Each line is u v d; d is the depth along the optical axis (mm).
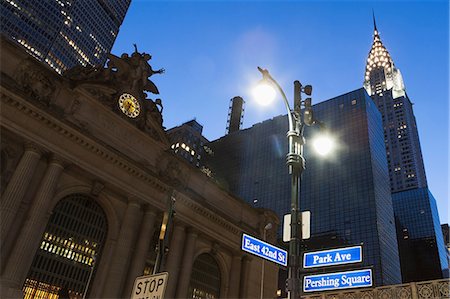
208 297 45094
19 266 29234
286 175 167125
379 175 152375
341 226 142125
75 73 39500
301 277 15922
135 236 38375
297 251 14844
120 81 42469
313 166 164000
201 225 44594
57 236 34562
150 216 39531
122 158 38625
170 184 42062
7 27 130750
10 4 134500
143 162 41531
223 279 47188
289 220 15805
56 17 148500
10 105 32531
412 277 179375
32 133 33031
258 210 54781
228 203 51031
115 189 38219
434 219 191500
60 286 33562
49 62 140625
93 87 39594
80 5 162250
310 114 18344
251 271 49094
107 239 37531
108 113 39969
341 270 15055
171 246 41406
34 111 33438
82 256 35812
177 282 40594
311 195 156750
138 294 12484
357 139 158125
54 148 34094
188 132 177500
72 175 35969
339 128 165375
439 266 176625
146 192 40031
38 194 32094
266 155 182000
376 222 135500
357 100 168125
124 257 36375
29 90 34531
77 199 36875
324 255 15445
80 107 37906
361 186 146125
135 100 42906
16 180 31016
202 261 46125
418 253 184625
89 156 36656
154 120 44094
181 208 43000
